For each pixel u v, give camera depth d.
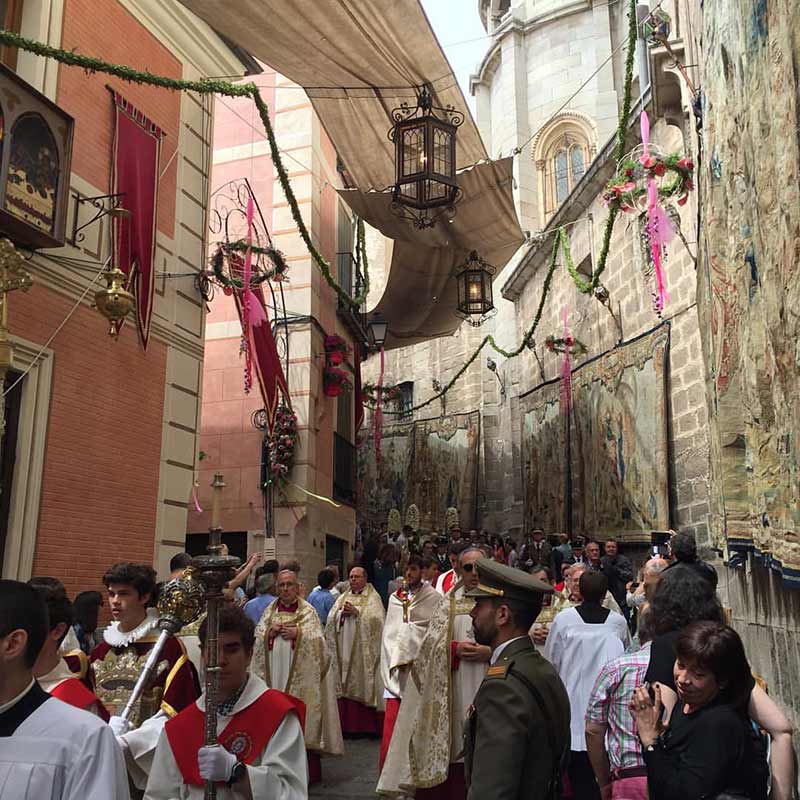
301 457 16.41
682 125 12.88
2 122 8.15
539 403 25.12
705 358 10.70
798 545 5.23
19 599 2.31
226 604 3.50
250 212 13.91
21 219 8.32
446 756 6.16
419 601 7.38
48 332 9.49
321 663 7.99
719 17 7.78
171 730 3.28
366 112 12.67
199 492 16.62
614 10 34.00
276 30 10.61
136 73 7.93
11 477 8.91
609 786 3.68
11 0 9.80
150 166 11.56
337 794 7.26
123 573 4.27
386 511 33.25
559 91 34.25
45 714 2.28
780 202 5.40
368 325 21.22
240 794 3.11
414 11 10.30
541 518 24.47
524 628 3.07
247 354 14.16
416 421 32.94
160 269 11.74
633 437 18.11
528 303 28.11
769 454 6.38
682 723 2.95
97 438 10.16
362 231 18.12
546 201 33.91
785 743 2.94
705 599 3.55
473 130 13.34
